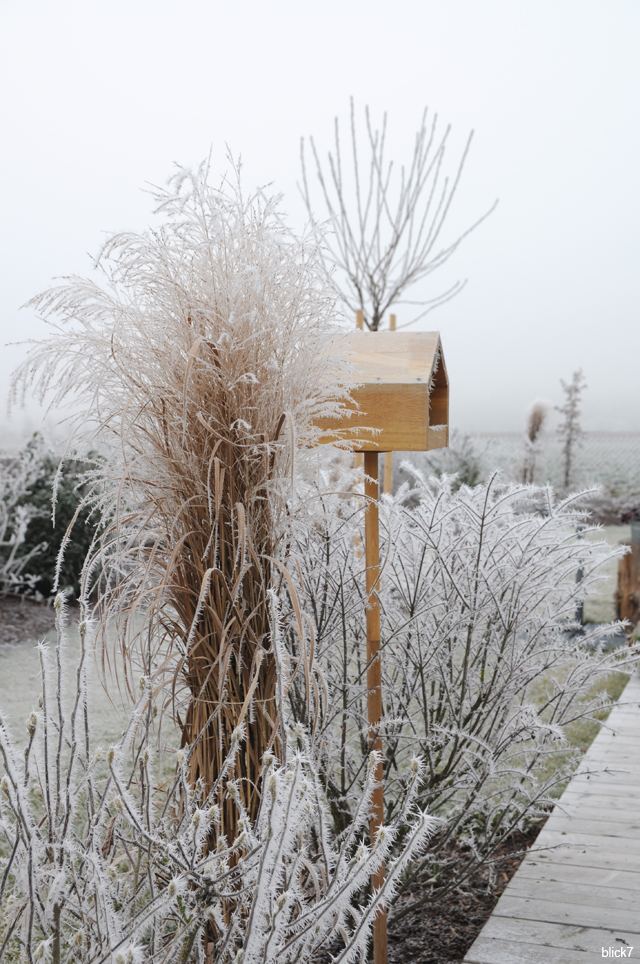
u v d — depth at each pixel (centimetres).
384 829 116
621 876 231
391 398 177
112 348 146
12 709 423
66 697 409
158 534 155
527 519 229
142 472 156
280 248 144
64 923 142
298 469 156
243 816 129
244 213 148
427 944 209
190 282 147
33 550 680
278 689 132
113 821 142
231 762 136
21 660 527
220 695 145
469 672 235
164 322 149
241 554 150
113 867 134
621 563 613
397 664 229
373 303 642
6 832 117
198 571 152
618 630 238
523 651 225
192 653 154
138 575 156
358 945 117
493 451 1183
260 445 144
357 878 117
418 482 253
